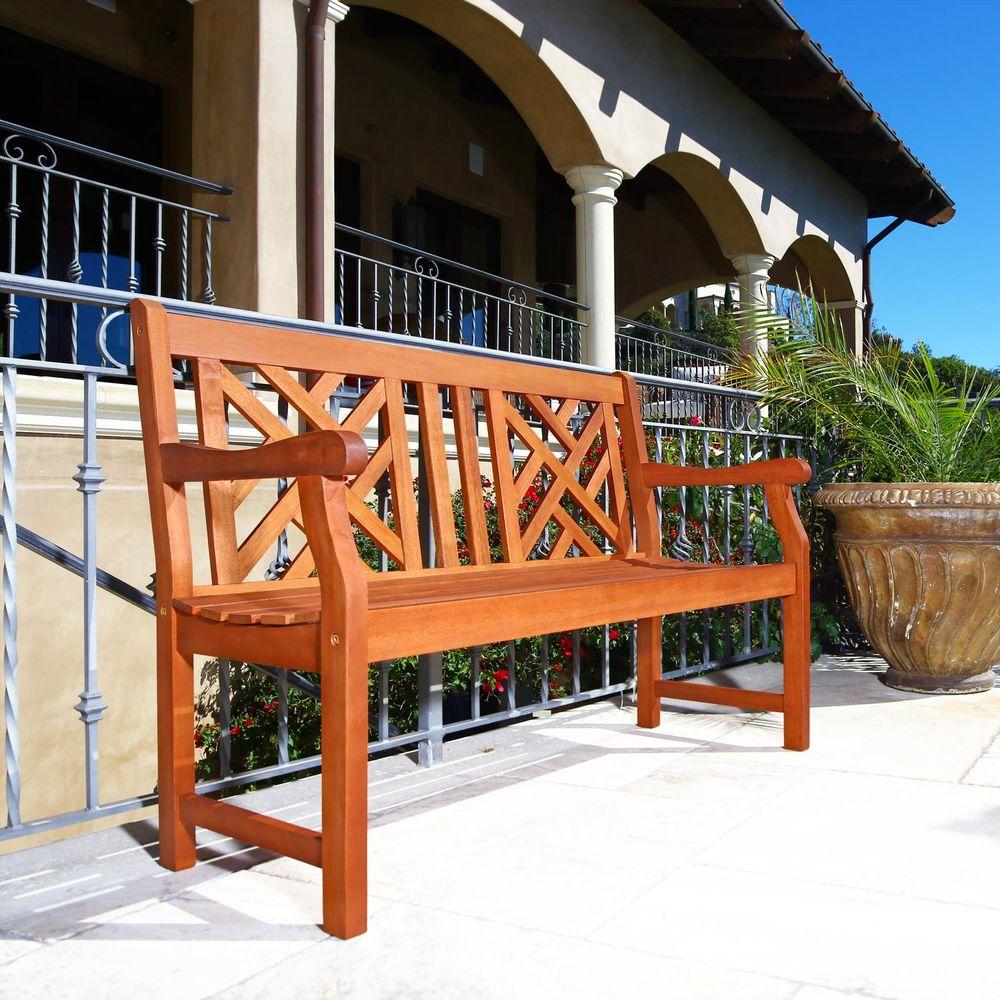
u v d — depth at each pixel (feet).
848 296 37.96
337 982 4.33
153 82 23.63
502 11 20.38
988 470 12.51
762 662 13.23
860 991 4.22
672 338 35.88
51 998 4.20
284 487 7.35
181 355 6.00
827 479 14.34
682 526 12.40
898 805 6.92
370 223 28.50
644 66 25.08
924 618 10.96
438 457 7.78
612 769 7.93
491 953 4.61
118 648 13.26
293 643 5.02
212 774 13.33
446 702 14.84
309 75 16.93
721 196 29.48
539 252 40.81
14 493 5.87
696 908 5.11
